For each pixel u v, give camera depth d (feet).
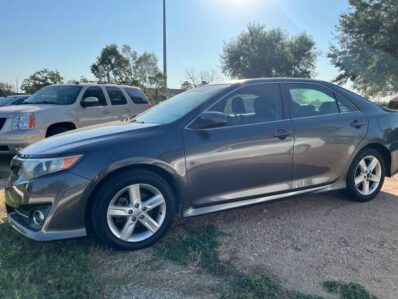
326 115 15.10
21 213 11.44
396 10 83.56
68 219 10.78
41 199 10.71
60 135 13.04
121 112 30.96
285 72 140.97
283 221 14.05
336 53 99.81
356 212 15.10
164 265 10.85
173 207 12.24
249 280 10.12
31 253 11.28
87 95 28.66
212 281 10.13
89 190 10.90
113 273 10.34
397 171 17.15
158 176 11.84
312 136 14.39
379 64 88.17
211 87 14.44
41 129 24.79
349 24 91.56
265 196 13.70
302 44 142.20
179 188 12.12
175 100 15.03
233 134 12.88
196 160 12.26
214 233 12.87
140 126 12.61
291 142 13.92
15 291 9.09
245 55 141.08
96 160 10.96
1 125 23.91
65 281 9.74
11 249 11.43
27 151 11.93
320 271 10.85
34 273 10.12
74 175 10.74
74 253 11.28
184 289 9.76
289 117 14.24
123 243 11.44
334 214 14.82
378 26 85.97
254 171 13.29
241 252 11.72
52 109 25.73
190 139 12.23
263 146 13.34
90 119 28.32
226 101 13.37
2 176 21.66
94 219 11.10
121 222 11.62
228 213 14.74
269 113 13.93
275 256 11.56
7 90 128.67
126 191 11.49
